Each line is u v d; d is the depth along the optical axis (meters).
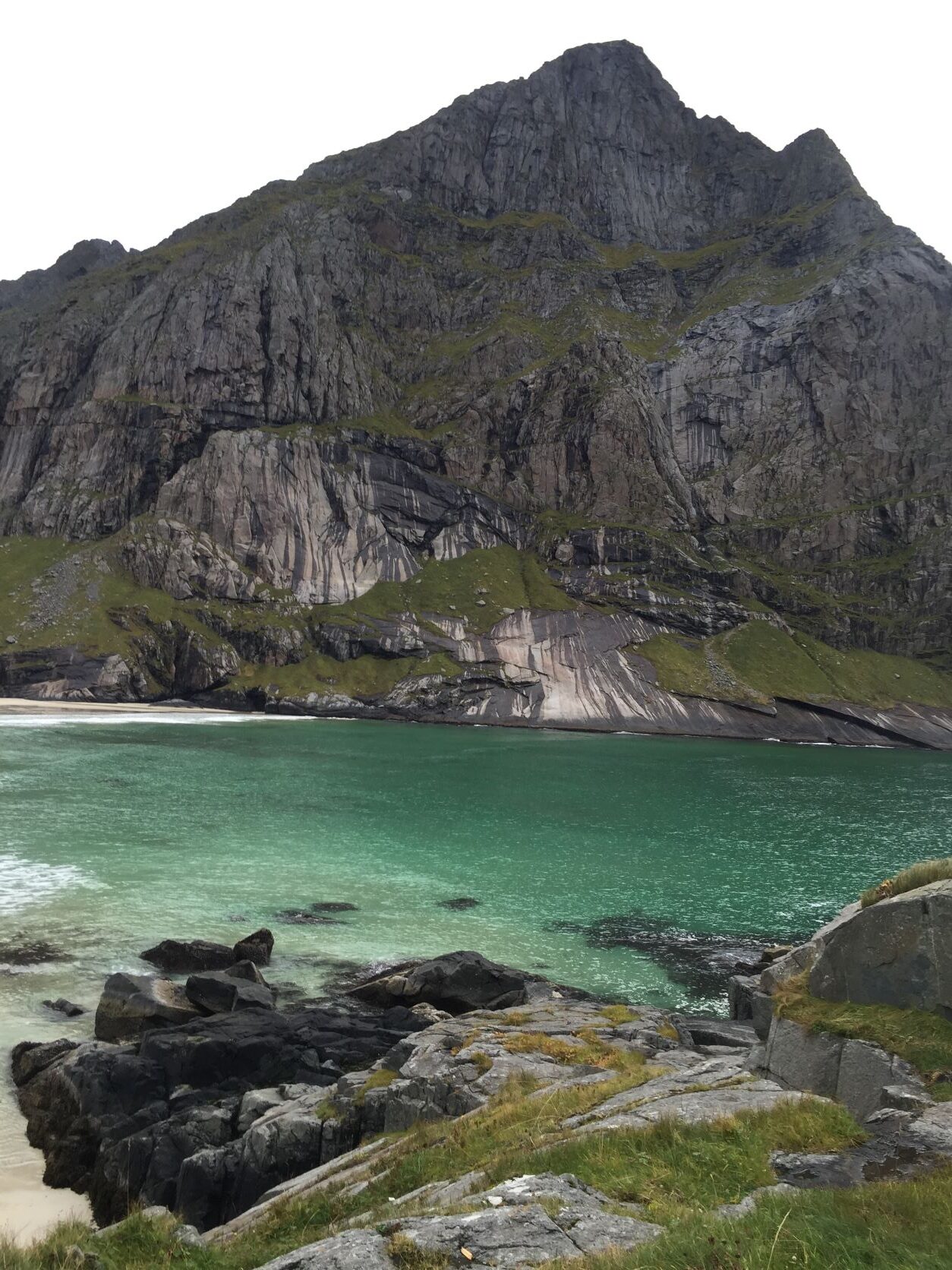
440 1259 9.76
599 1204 11.30
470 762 111.94
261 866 55.97
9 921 42.72
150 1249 12.66
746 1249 9.23
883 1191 10.52
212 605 195.38
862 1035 16.19
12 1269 11.62
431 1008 32.56
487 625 198.00
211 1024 29.17
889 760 145.12
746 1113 14.18
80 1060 27.27
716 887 56.53
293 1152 21.44
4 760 94.06
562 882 56.25
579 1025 27.12
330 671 189.25
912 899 17.08
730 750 148.38
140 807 72.62
